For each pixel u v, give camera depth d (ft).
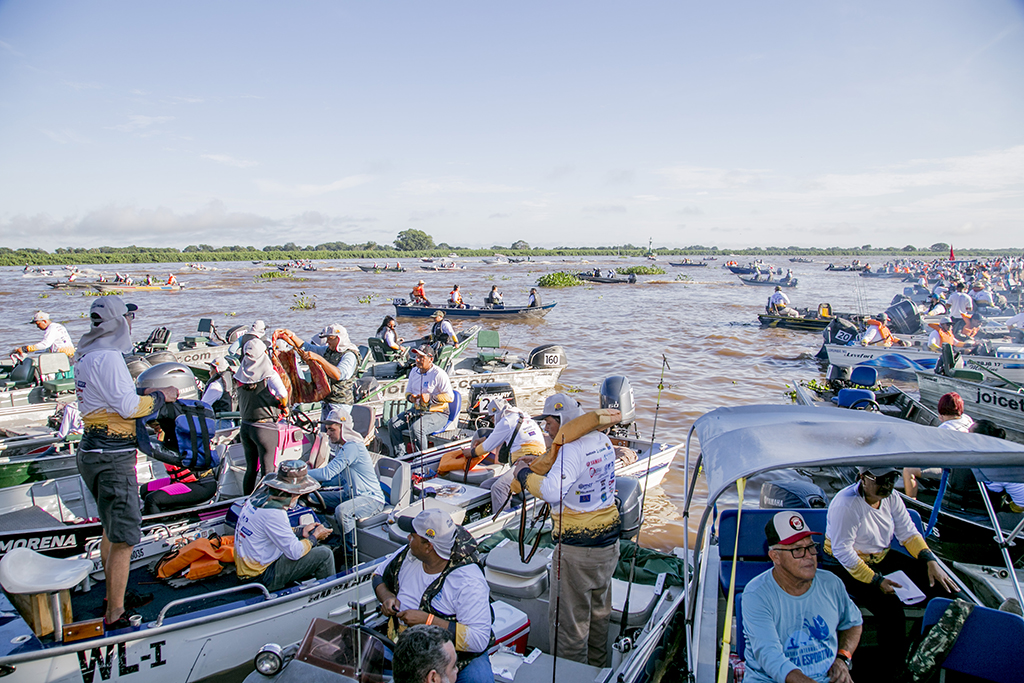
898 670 13.15
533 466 14.07
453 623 12.04
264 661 13.43
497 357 53.67
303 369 31.17
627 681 13.07
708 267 379.35
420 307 100.22
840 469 28.45
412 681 10.11
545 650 16.92
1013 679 11.19
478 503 23.31
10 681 14.30
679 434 40.09
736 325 94.38
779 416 13.47
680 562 20.16
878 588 13.44
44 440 28.63
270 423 23.38
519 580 17.20
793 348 74.28
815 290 183.42
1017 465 10.12
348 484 21.47
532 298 98.58
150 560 19.88
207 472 23.41
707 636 14.11
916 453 10.43
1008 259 223.10
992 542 19.02
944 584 14.25
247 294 157.58
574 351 71.61
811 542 10.71
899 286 205.16
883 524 14.26
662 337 82.38
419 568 12.76
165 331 53.47
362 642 13.79
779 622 11.03
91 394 15.34
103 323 15.53
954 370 40.19
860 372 38.91
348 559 20.74
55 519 21.36
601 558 14.21
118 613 15.84
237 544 17.87
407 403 33.83
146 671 15.80
